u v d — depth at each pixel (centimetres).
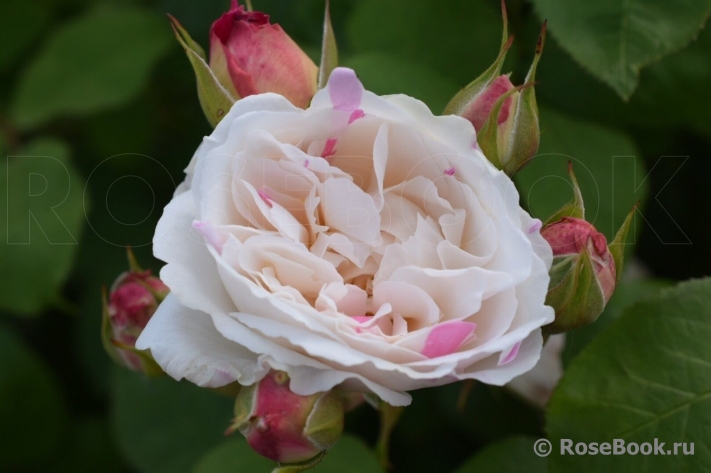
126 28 43
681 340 33
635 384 33
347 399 33
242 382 30
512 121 31
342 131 30
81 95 42
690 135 38
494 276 30
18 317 43
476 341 30
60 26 43
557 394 33
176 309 30
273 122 30
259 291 29
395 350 29
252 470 36
